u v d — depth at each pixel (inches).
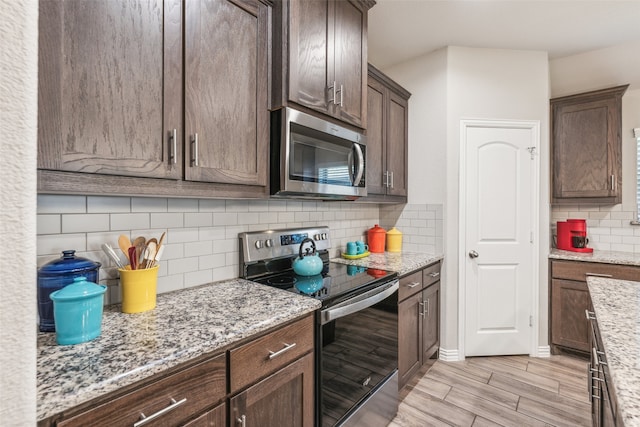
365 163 77.3
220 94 48.3
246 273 66.3
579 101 112.7
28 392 12.1
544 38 97.1
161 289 54.6
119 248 49.0
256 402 40.9
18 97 11.6
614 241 119.2
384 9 84.1
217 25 48.0
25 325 11.9
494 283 104.4
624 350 33.4
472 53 103.3
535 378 91.0
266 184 56.8
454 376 92.4
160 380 31.4
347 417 56.7
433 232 105.0
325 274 72.4
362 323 62.2
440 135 104.1
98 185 35.9
